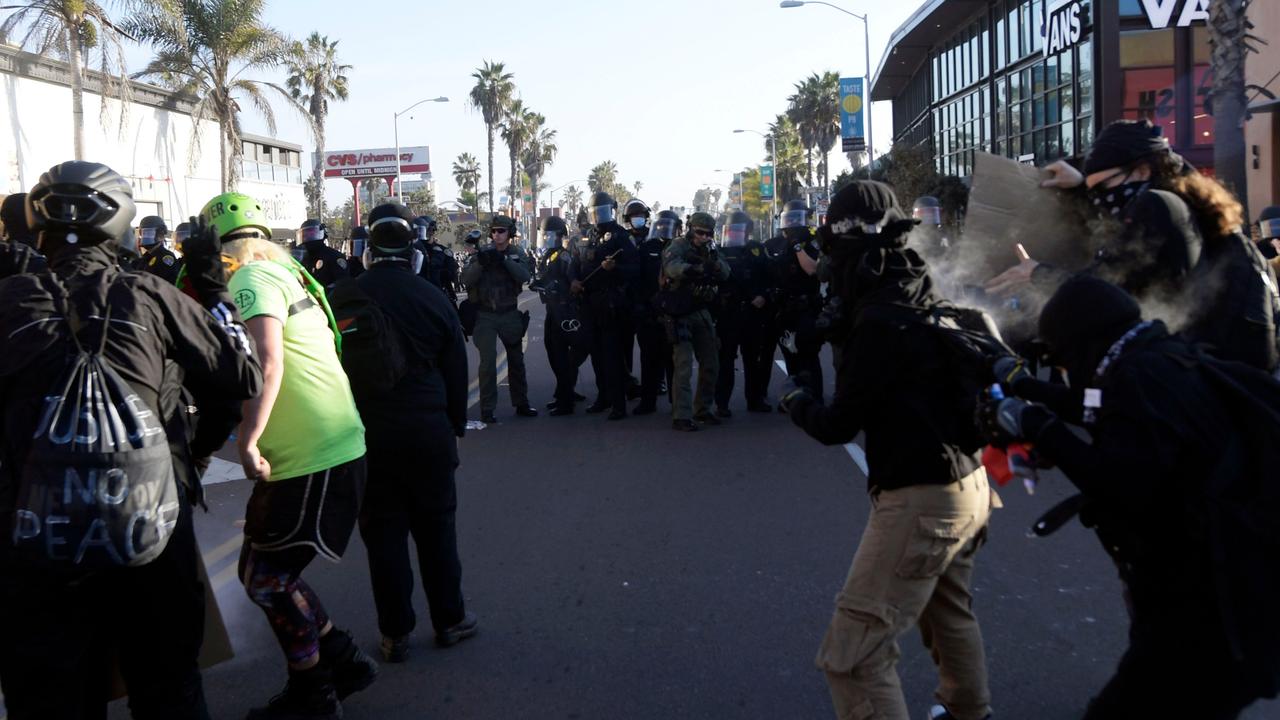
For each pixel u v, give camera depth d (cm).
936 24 4212
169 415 317
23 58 2775
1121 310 279
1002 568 596
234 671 480
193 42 3278
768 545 648
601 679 459
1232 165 1502
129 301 306
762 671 462
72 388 290
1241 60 1495
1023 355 356
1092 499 283
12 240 599
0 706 367
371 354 446
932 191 2169
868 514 712
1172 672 265
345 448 411
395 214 477
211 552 670
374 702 441
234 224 411
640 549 648
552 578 597
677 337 1020
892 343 318
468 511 752
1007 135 3647
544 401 1283
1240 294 349
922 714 417
